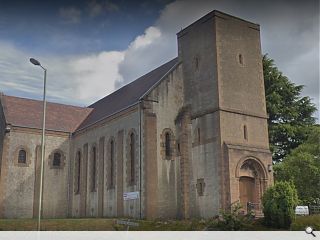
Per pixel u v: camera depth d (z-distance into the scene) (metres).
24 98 45.38
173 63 35.28
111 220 27.69
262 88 32.88
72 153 42.44
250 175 30.00
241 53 32.38
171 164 31.27
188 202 30.83
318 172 32.56
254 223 23.88
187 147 31.66
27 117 42.25
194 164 31.19
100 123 37.28
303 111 45.25
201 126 31.14
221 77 30.55
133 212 30.55
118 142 33.72
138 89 36.25
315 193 32.91
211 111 30.33
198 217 29.81
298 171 33.31
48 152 41.31
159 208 29.92
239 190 29.05
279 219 23.11
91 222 26.97
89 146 39.16
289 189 23.78
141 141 30.70
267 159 30.81
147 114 30.88
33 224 26.53
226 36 31.78
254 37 33.62
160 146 31.08
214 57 30.98
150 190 29.58
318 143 35.31
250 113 31.31
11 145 39.50
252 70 32.69
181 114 32.34
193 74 32.81
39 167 40.53
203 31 32.56
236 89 31.17
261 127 31.77
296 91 45.69
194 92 32.38
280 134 42.31
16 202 38.72
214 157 29.45
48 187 40.59
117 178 33.19
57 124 43.19
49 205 40.31
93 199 36.97
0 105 42.53
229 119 30.02
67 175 41.88
